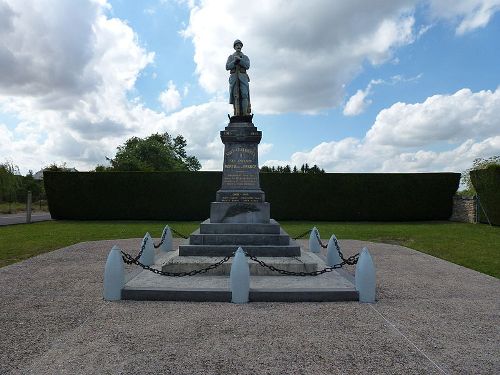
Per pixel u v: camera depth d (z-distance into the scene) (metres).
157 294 6.79
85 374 4.01
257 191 10.10
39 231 18.64
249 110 11.20
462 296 7.29
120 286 6.84
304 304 6.64
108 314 5.99
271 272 8.34
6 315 5.95
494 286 8.09
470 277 8.98
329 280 7.81
